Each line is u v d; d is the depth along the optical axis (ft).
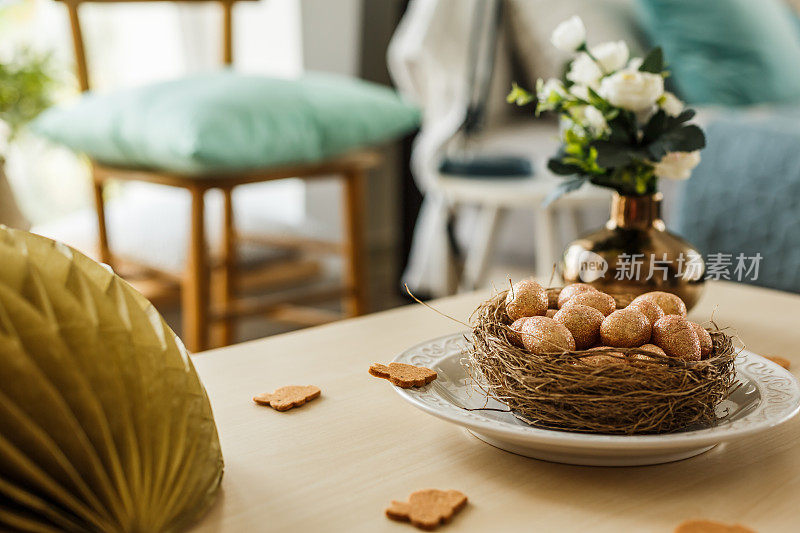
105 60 8.48
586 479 1.87
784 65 6.36
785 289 4.67
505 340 2.00
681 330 1.95
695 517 1.70
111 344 1.68
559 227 6.44
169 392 1.74
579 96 2.87
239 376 2.56
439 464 1.95
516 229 6.66
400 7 8.23
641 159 2.66
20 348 1.49
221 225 6.62
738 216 4.84
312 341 2.90
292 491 1.82
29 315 1.55
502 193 5.42
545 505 1.76
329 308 7.98
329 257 8.29
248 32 8.46
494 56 6.19
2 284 1.55
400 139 8.79
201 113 4.77
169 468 1.67
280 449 2.04
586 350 1.97
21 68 5.90
